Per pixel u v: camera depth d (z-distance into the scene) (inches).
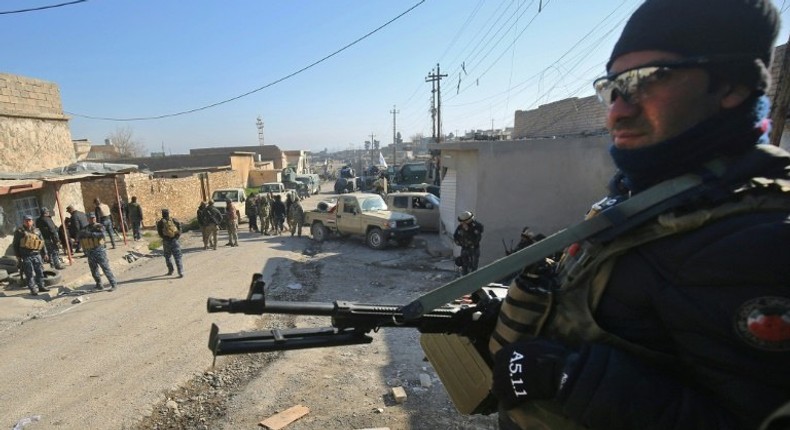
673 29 24.9
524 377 27.3
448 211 485.7
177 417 161.2
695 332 22.1
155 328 254.7
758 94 25.4
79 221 480.4
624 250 25.7
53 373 199.5
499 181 372.2
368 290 334.0
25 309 304.3
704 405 22.2
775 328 19.3
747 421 20.6
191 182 930.7
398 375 186.2
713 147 25.3
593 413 23.5
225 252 508.4
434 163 962.7
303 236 621.9
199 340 232.7
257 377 189.0
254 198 690.8
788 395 19.7
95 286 364.8
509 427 40.0
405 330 239.0
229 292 331.3
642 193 26.3
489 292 48.9
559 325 29.4
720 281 21.0
